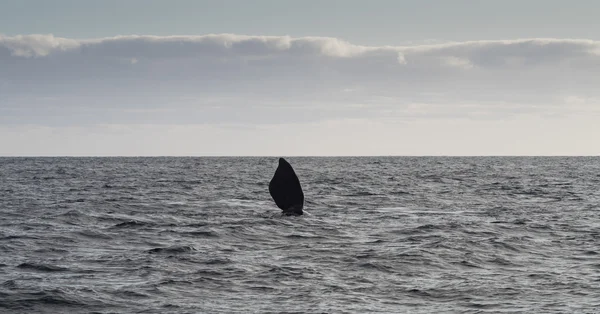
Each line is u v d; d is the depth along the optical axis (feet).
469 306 69.62
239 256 96.07
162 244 107.24
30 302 68.39
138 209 163.43
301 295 73.51
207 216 147.84
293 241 111.34
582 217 150.30
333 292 75.15
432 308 68.90
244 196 213.46
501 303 70.74
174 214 152.76
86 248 102.12
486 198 209.97
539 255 99.19
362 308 68.49
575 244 109.09
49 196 205.46
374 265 89.71
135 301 69.97
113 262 89.92
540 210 168.66
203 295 73.10
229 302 70.33
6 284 75.05
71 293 71.72
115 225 127.75
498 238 112.47
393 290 76.43
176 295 72.74
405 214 157.58
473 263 92.17
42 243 104.99
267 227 127.34
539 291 75.87
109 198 197.57
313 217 146.20
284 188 151.53
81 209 158.81
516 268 89.35
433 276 83.92
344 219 144.05
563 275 84.53
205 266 88.07
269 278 81.41
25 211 153.48
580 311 67.31
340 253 98.89
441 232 120.98
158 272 83.71
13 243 104.17
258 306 68.85
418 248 101.30
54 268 85.51
